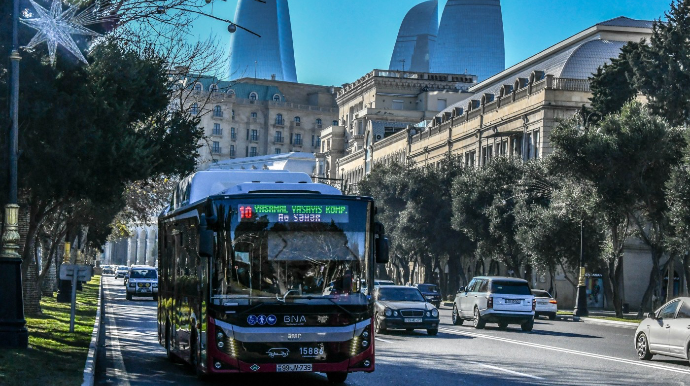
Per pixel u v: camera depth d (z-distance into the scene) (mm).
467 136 87625
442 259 85062
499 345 26078
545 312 51469
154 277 59312
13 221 18875
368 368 15203
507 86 80875
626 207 44500
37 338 22359
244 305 14922
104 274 158000
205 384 16234
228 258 15062
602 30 81188
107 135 24031
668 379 17469
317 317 15039
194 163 31328
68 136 22906
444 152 93688
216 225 15164
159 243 22922
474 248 72812
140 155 24891
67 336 24234
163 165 29875
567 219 51750
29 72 22016
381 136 127000
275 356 14922
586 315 51469
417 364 20188
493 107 81812
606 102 59969
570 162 44375
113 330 30297
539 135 70938
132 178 25078
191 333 16828
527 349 24625
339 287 15211
